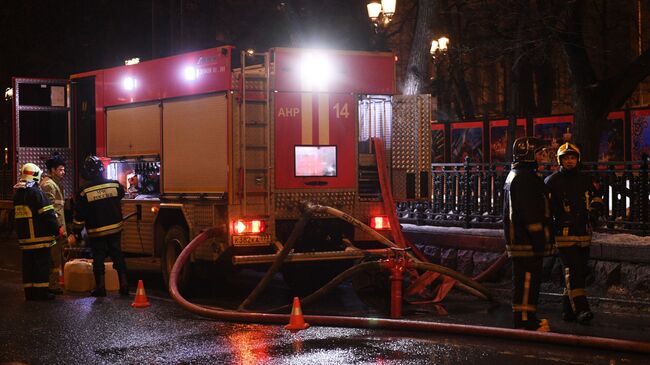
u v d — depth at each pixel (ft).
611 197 37.19
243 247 34.30
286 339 26.27
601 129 50.03
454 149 78.74
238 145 34.09
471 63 82.99
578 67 49.62
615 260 32.94
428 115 37.17
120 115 41.81
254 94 34.60
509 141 66.59
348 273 30.58
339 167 35.86
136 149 40.42
